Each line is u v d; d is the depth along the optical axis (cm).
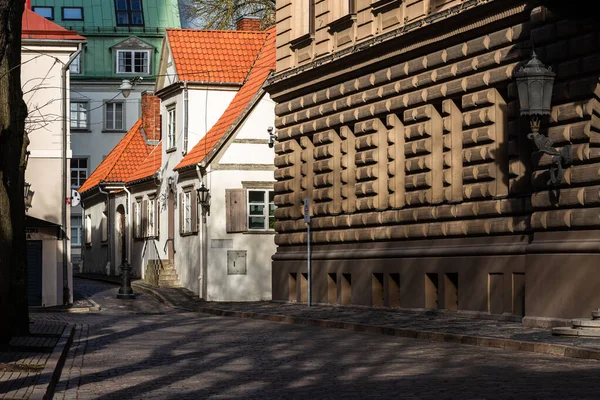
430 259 2725
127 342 2203
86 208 6794
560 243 2150
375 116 3017
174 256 4669
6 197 1817
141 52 8162
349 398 1297
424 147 2747
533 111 2117
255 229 4172
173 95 4619
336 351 1927
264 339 2236
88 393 1407
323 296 3338
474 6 2447
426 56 2720
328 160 3300
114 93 8100
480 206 2495
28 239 3669
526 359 1669
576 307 2097
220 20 5431
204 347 2067
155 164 5106
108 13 8181
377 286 3033
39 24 3753
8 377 1446
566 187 2159
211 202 4138
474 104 2506
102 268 6203
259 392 1385
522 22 2339
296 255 3544
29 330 2123
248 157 4184
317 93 3341
